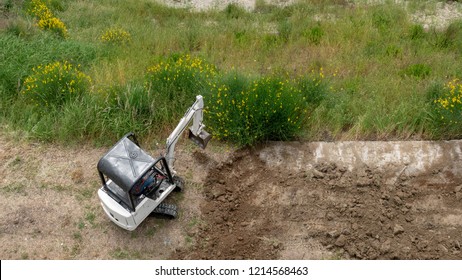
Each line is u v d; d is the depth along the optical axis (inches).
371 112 367.2
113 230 293.9
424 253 282.0
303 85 385.1
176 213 296.8
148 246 286.7
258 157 343.0
